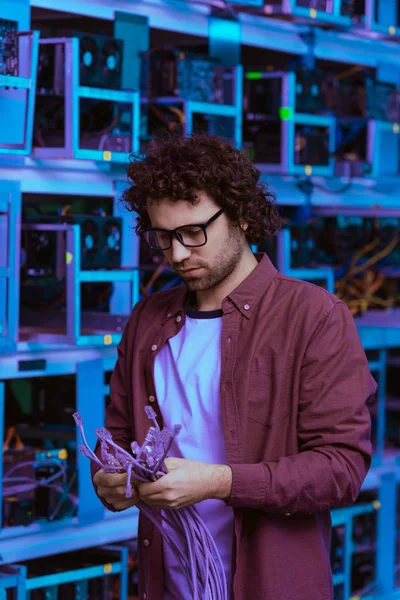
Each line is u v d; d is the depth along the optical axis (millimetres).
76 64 3041
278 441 1917
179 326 2039
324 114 4172
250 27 3850
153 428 1767
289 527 1945
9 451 3107
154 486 1779
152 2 3518
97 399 3270
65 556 3404
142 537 2094
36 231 3166
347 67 4812
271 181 3992
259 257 2070
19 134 2920
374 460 4242
